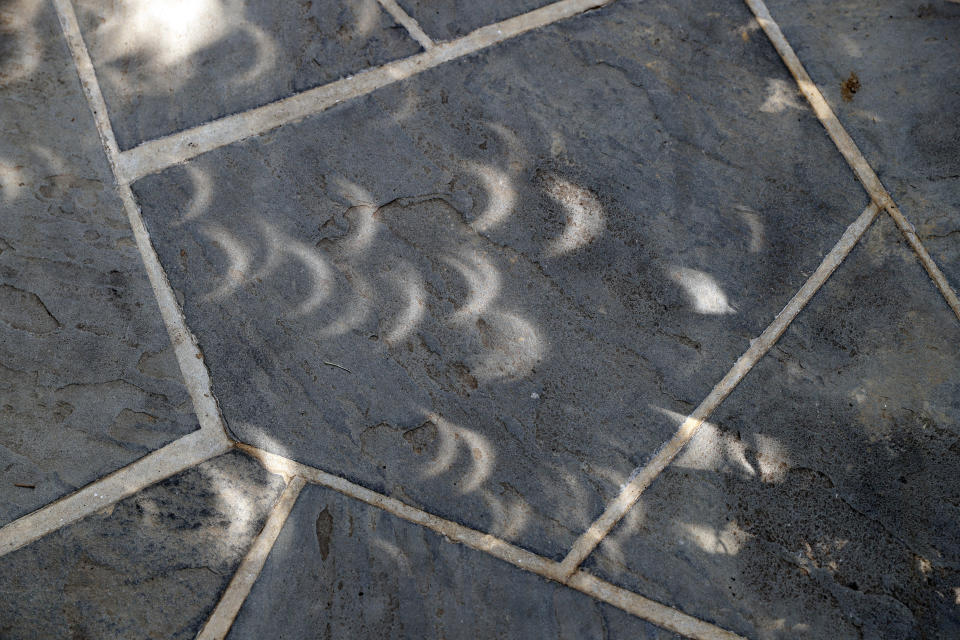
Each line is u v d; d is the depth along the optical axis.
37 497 1.87
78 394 1.93
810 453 1.92
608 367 2.00
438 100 2.16
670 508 1.90
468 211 2.09
